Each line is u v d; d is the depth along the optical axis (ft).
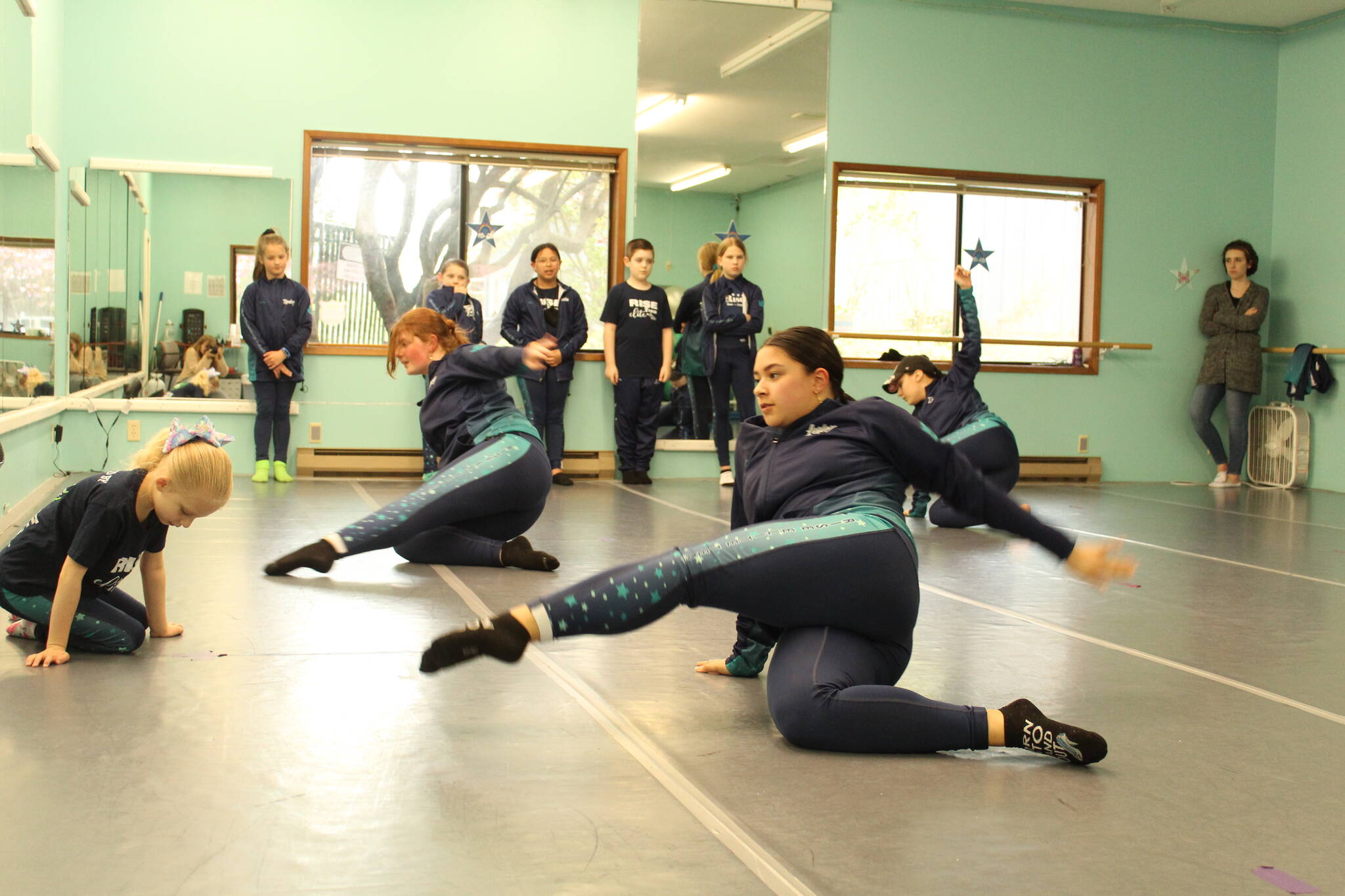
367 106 25.73
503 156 26.61
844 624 7.09
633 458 26.45
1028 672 9.23
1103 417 30.19
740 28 27.89
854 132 28.55
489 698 7.95
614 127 27.04
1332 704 8.51
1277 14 29.60
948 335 29.53
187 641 9.35
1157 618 11.72
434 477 13.42
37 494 18.88
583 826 5.66
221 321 25.04
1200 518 21.53
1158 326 30.45
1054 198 29.89
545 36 26.55
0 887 4.80
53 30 22.77
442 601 11.28
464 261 26.63
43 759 6.43
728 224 35.63
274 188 25.32
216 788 6.05
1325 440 29.37
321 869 5.07
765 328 33.14
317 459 25.66
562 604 6.50
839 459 7.30
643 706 7.88
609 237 27.37
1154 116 30.17
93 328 24.36
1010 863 5.38
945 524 18.90
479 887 4.94
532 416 25.49
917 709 6.86
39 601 8.78
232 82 25.05
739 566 6.74
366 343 26.11
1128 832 5.82
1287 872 5.36
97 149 24.43
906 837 5.66
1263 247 31.09
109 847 5.24
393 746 6.83
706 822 5.76
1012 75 29.30
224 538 15.14
